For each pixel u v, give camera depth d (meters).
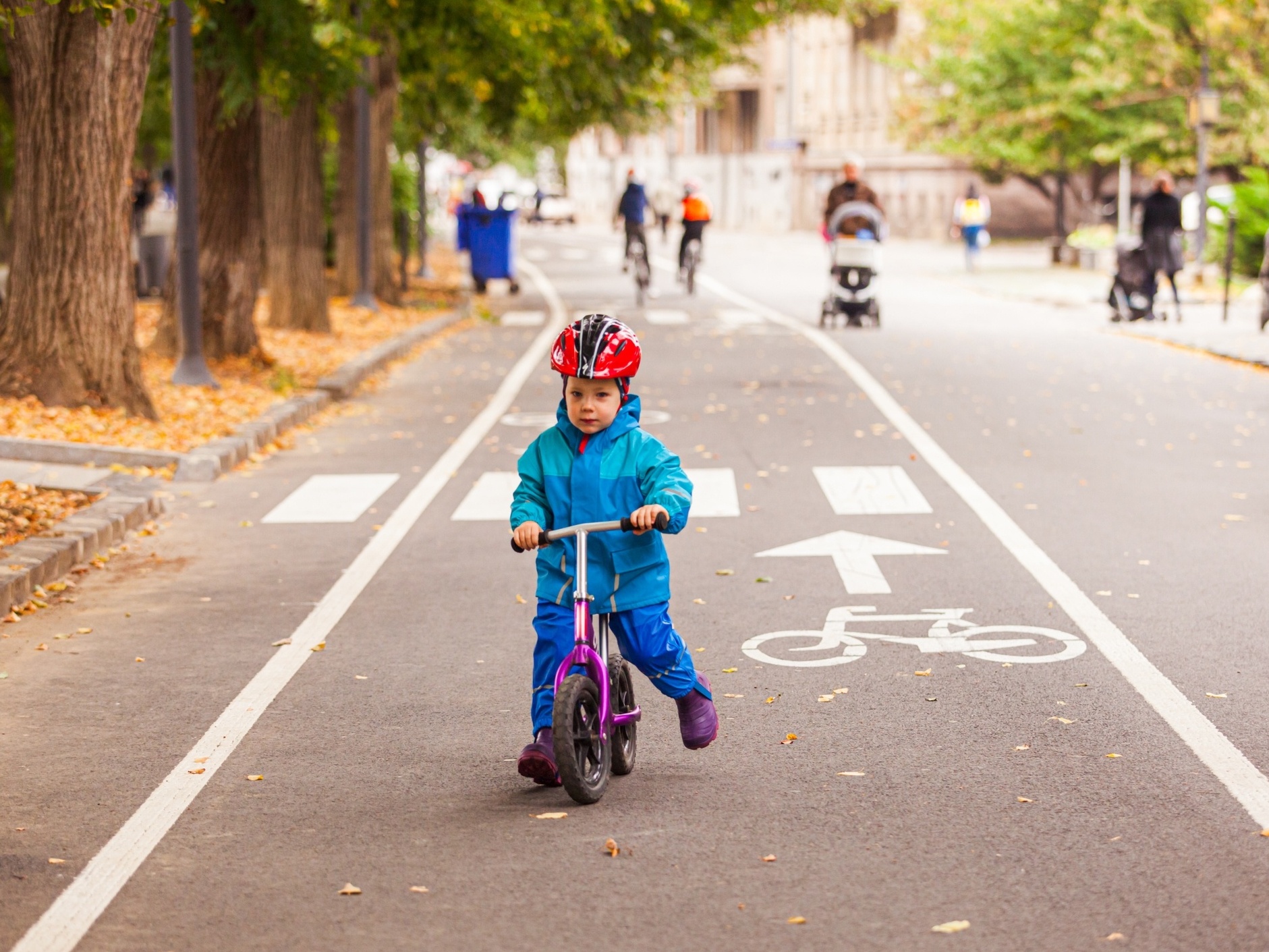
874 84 148.50
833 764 12.98
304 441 31.73
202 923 10.01
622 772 12.80
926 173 138.12
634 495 12.16
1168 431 31.48
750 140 178.75
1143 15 73.31
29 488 24.77
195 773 13.01
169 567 21.00
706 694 12.89
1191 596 18.56
